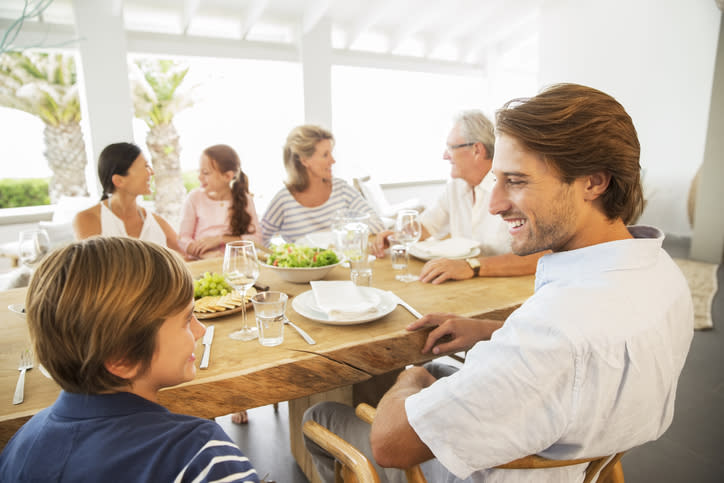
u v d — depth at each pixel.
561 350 0.55
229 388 0.93
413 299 1.36
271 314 1.06
